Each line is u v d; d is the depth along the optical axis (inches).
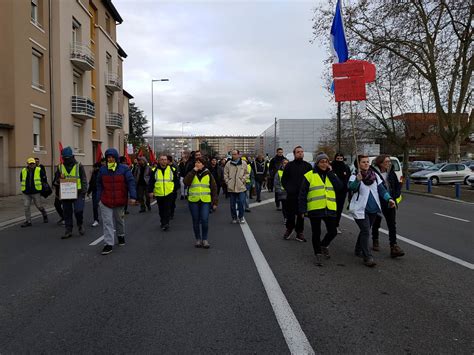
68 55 981.2
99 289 205.6
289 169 333.1
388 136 1401.3
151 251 293.7
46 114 884.6
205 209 302.8
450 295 195.8
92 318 167.5
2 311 176.4
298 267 247.1
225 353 136.6
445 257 275.1
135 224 427.8
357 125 1471.5
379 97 1339.8
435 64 1027.3
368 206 252.1
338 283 214.4
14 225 428.8
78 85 1087.0
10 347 142.2
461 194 852.6
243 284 212.2
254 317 167.3
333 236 263.9
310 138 3705.7
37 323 162.9
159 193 388.5
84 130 1101.7
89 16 1127.6
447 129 1125.1
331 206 254.2
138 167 540.1
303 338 147.6
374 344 143.3
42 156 864.3
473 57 983.6
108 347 141.5
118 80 1437.0
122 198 292.8
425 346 142.0
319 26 1068.5
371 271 238.5
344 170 339.0
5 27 743.7
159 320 164.7
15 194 752.3
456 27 965.2
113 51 1409.9
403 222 447.2
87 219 470.3
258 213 512.4
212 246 309.9
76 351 138.8
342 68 299.3
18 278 226.8
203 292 199.5
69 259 271.1
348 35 1037.2
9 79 748.6
